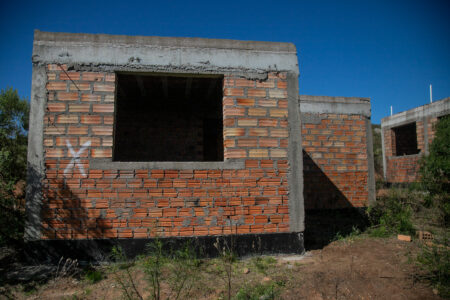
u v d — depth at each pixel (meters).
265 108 4.63
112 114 4.29
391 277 3.51
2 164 4.56
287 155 4.60
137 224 4.16
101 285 3.44
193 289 3.28
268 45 4.77
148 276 3.48
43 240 4.02
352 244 5.09
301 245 4.53
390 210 6.62
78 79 4.27
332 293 3.16
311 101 7.73
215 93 6.58
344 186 7.64
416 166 12.25
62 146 4.16
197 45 4.57
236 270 3.86
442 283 3.27
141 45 4.45
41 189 4.07
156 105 7.52
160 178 4.25
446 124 6.96
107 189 4.15
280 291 3.23
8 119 5.90
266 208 4.46
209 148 8.02
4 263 4.02
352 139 7.82
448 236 5.03
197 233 4.27
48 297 3.18
